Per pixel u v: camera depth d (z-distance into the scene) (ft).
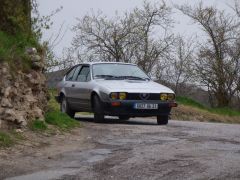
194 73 143.33
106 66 53.16
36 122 37.22
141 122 54.75
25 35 42.01
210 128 47.93
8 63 36.35
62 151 31.60
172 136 39.24
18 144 32.19
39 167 26.96
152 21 141.69
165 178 24.32
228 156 29.99
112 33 137.49
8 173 25.52
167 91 49.62
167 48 142.51
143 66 139.13
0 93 34.45
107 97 48.19
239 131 45.06
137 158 29.27
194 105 113.91
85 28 135.54
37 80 39.78
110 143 35.06
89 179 24.25
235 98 146.82
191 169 26.27
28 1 42.96
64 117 43.45
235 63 144.97
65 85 56.44
